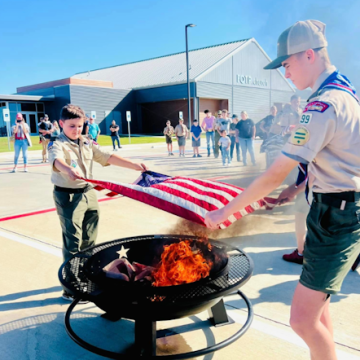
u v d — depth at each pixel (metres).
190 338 2.35
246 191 1.57
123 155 14.45
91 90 30.92
